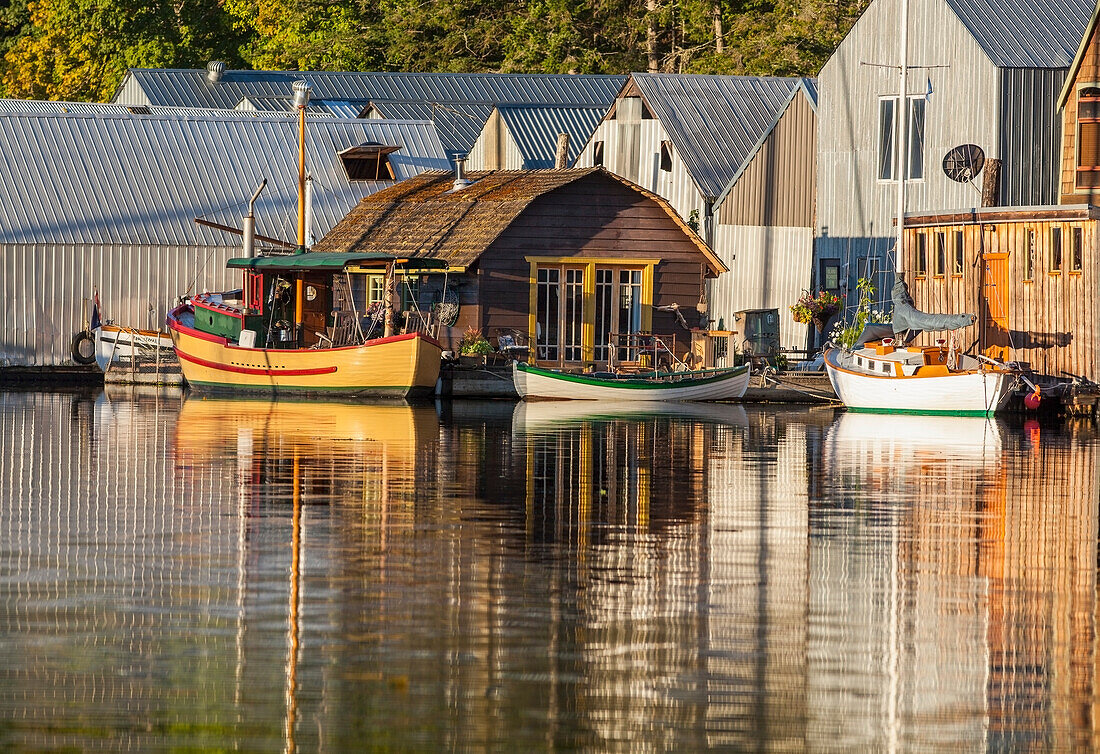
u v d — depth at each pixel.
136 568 50.34
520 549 54.38
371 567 50.88
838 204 147.00
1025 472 78.75
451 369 129.62
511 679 38.75
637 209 136.50
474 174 148.38
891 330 121.62
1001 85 131.00
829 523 61.16
